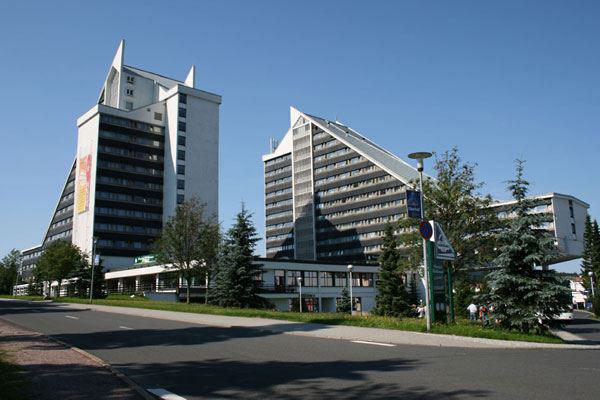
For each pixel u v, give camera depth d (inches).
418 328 714.8
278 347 578.9
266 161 5610.2
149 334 751.1
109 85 4788.4
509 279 746.2
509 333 682.8
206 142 4357.8
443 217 1049.5
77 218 4220.0
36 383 368.2
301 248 5029.5
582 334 1085.1
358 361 467.2
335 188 4835.1
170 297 2363.4
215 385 373.7
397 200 4323.3
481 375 384.8
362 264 3216.0
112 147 4128.9
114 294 2743.6
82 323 978.1
